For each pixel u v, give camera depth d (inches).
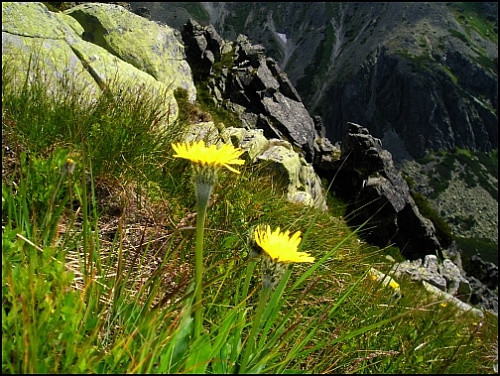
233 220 163.3
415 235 1139.3
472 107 6850.4
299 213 205.5
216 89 1047.0
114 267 121.0
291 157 525.0
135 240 143.4
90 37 598.2
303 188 558.3
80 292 91.4
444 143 6668.3
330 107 7514.8
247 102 1091.9
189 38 1085.8
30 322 71.1
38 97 209.0
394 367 131.0
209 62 1066.1
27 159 156.3
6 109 186.5
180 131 226.7
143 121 211.9
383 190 1042.7
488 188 6190.9
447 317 212.7
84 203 88.4
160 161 199.0
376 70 7386.8
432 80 6904.5
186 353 77.3
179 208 170.9
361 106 7288.4
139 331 76.1
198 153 71.9
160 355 78.2
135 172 175.9
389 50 7421.3
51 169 128.3
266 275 75.9
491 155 6752.0
